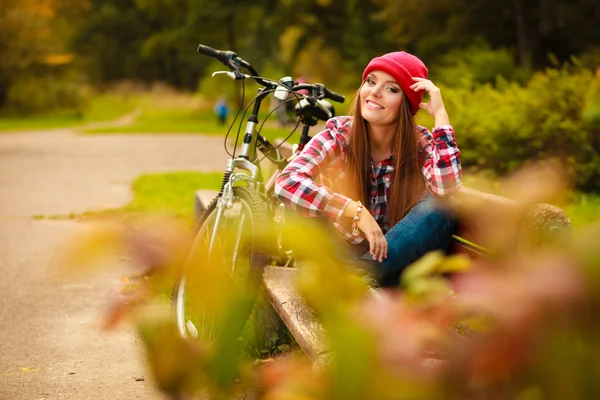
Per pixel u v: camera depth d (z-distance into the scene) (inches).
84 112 2279.8
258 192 152.7
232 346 29.7
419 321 27.5
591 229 24.4
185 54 3083.2
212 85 2495.1
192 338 31.5
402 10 1221.7
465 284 27.8
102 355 178.7
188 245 30.4
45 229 362.6
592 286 23.1
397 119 136.5
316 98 173.3
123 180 623.5
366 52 1839.3
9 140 1205.1
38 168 732.0
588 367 23.5
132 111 2630.4
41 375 164.1
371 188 139.3
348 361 25.9
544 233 85.5
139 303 30.1
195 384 29.6
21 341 190.7
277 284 132.3
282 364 30.4
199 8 2294.5
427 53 1323.8
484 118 447.5
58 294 232.7
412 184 135.5
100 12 3427.7
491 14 1190.9
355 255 132.4
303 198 126.1
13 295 234.8
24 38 2005.4
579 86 429.7
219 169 753.0
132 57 3462.1
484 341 25.4
